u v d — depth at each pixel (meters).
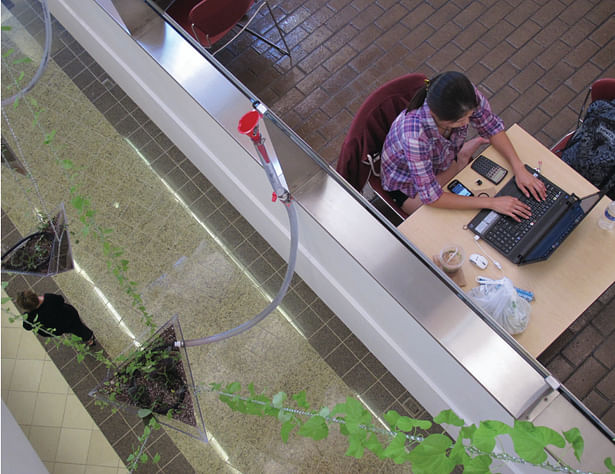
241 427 3.11
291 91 3.83
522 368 1.87
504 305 2.21
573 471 1.28
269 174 1.92
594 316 3.11
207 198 3.70
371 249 2.09
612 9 3.83
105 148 3.91
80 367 3.33
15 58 2.96
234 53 3.97
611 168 2.55
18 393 3.30
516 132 2.62
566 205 2.39
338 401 3.14
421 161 2.40
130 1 2.39
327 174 2.21
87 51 4.14
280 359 3.26
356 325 2.99
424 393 2.80
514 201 2.40
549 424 1.77
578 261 2.35
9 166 3.09
